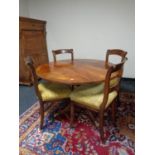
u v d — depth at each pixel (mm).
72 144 1722
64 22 3906
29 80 3400
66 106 2490
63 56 4137
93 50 3867
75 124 2064
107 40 3688
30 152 1623
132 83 3541
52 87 2049
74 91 1949
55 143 1739
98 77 1776
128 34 3494
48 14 3973
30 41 3498
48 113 2322
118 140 1770
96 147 1675
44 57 3994
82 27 3793
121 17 3445
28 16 4098
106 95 1599
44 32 4008
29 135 1859
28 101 2711
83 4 3641
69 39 3986
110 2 3434
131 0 3279
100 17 3592
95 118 2170
